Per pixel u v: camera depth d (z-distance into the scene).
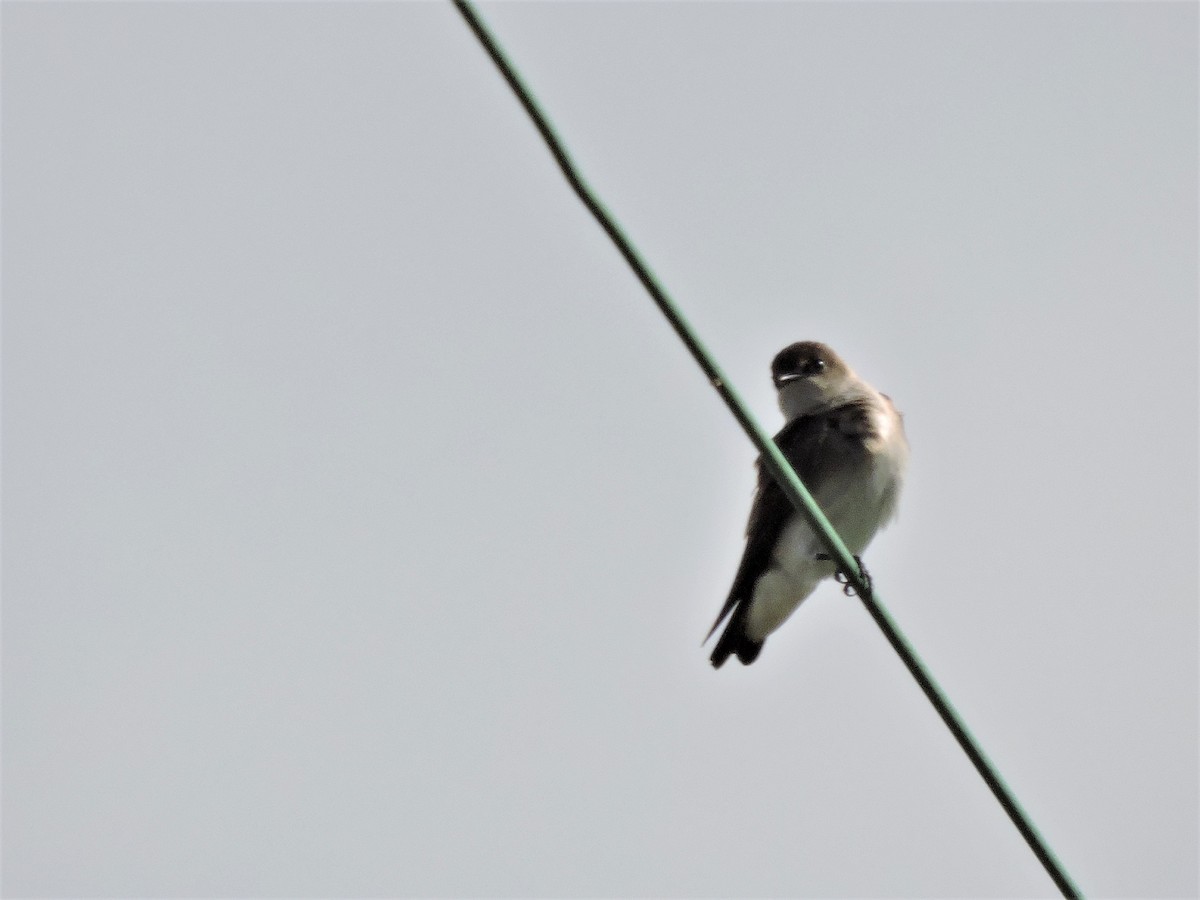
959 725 8.50
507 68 7.49
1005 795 8.46
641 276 7.95
